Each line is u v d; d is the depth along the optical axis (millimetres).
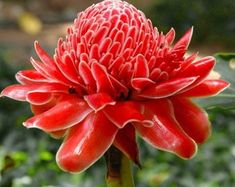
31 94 485
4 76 1556
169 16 2799
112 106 463
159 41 490
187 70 484
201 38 2773
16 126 1273
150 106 472
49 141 1127
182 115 484
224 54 636
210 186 1000
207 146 1096
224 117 1167
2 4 3379
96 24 478
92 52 470
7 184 832
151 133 461
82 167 451
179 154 453
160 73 473
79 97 481
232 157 1079
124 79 472
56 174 925
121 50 472
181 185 1001
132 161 475
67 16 3059
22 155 902
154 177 1021
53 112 466
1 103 1396
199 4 2820
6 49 2287
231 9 2807
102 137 458
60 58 490
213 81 492
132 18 478
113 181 494
